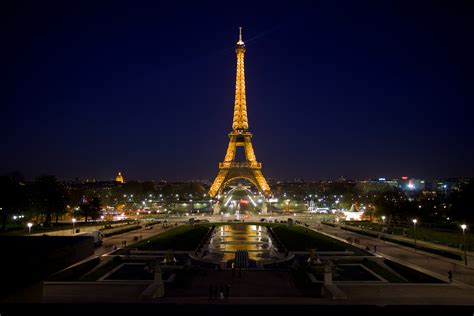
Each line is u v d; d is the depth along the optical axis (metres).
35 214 196.75
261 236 169.62
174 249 125.81
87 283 82.81
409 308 58.25
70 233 161.75
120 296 73.31
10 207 165.75
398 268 100.19
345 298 70.56
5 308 48.66
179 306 62.50
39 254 42.88
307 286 81.44
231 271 96.31
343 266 105.44
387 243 144.25
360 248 128.75
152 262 101.38
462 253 119.31
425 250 124.25
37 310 49.53
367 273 97.00
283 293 76.69
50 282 83.81
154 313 57.59
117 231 173.12
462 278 88.50
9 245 46.97
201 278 89.62
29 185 196.88
